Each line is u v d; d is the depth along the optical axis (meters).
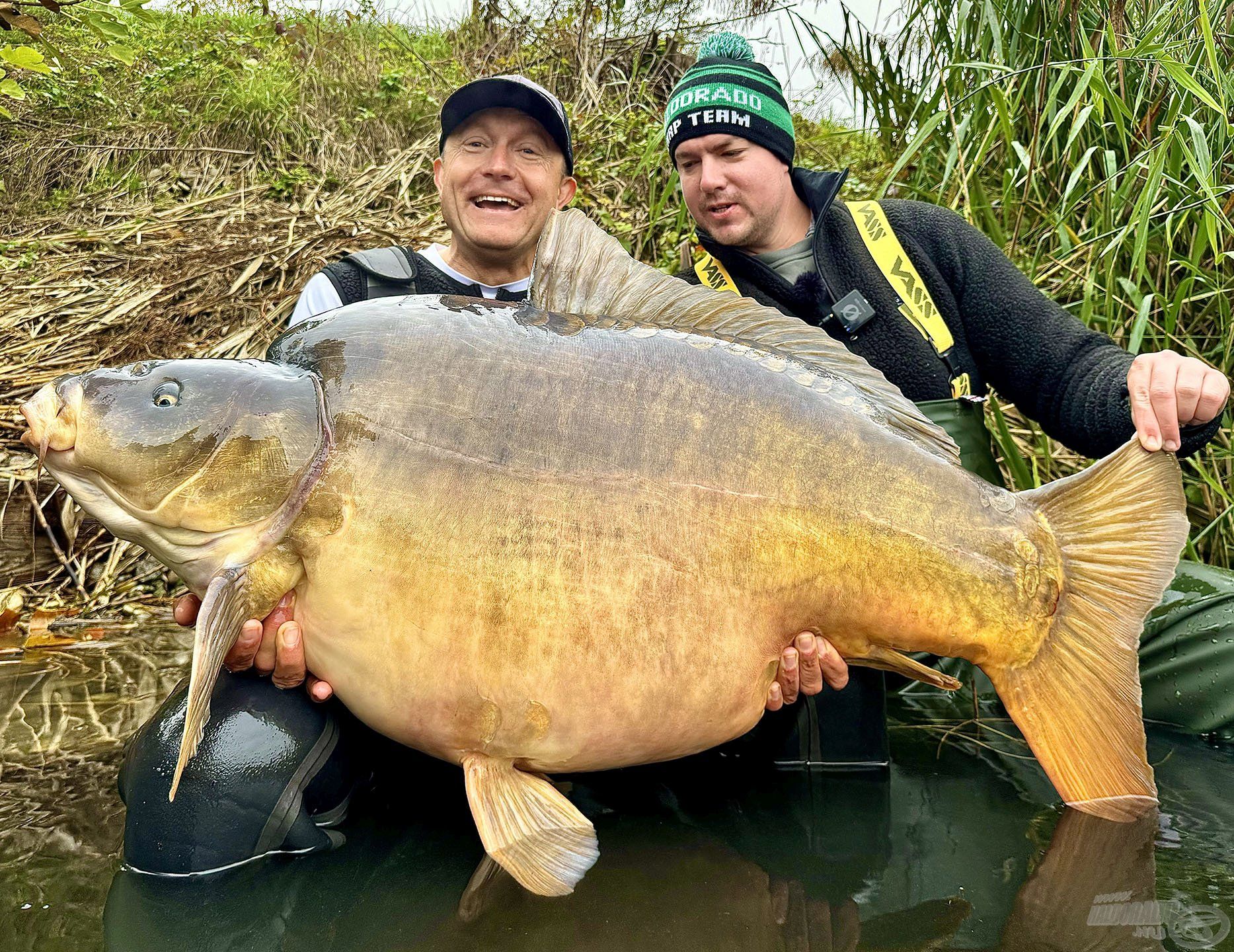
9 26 1.49
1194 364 0.98
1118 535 0.94
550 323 0.93
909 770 1.09
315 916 0.79
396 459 0.86
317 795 0.92
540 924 0.78
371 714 0.90
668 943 0.76
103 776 1.02
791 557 0.90
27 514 1.65
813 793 1.03
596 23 3.11
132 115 3.23
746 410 0.91
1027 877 0.84
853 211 1.44
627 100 2.95
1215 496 1.60
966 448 1.33
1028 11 1.83
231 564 0.87
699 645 0.89
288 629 0.88
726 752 1.15
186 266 2.32
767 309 0.97
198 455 0.86
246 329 2.11
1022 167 1.80
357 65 3.32
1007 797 1.01
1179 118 1.62
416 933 0.77
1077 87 1.60
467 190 1.44
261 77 3.27
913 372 1.38
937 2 1.97
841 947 0.74
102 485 0.89
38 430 0.88
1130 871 0.85
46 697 1.24
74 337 2.04
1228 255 1.54
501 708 0.87
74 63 3.12
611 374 0.90
